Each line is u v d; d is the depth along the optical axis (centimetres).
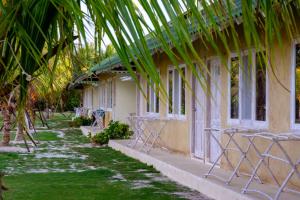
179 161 1098
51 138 2270
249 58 152
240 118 877
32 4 203
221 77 955
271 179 770
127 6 135
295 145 705
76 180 1036
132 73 144
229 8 145
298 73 707
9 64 222
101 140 1888
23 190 918
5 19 186
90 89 3650
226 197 733
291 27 173
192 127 1152
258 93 823
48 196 863
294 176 702
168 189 902
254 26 152
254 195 679
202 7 141
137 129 1518
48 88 233
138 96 1788
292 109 719
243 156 759
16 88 238
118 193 880
